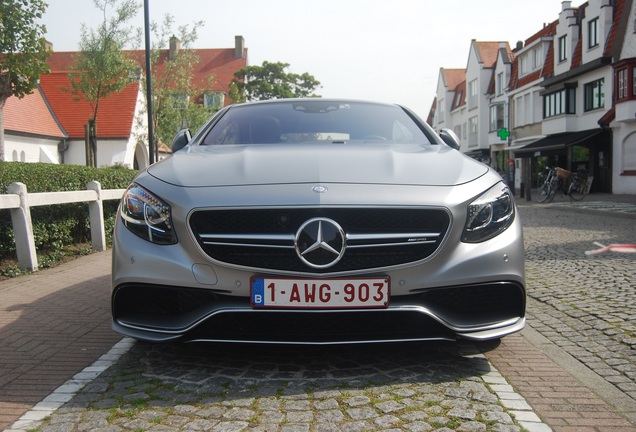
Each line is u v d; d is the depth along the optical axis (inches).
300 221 119.7
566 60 1252.5
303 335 120.5
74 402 111.2
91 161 947.3
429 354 137.7
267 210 119.6
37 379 125.3
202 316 118.9
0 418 105.1
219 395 113.6
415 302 120.8
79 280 242.2
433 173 131.3
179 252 121.1
